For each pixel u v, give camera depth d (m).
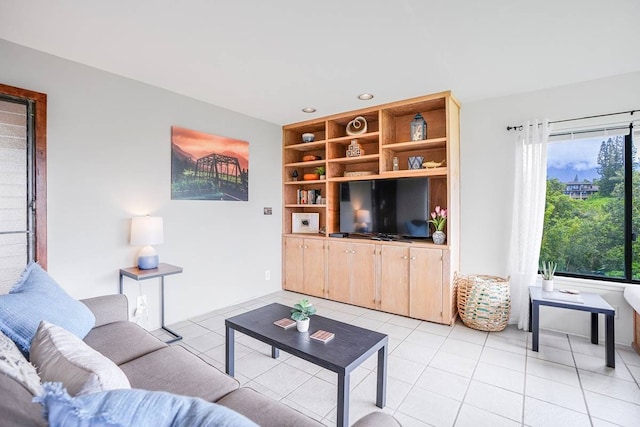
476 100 3.42
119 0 1.75
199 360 1.64
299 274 4.34
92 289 2.62
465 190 3.50
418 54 2.40
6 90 2.16
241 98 3.38
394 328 3.13
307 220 4.62
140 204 2.93
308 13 1.89
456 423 1.78
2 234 2.16
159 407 0.67
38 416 0.77
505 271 3.31
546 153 3.00
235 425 0.63
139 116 2.92
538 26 2.02
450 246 3.20
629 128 2.79
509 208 3.28
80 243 2.55
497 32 2.10
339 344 1.82
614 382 2.17
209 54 2.40
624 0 1.75
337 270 3.97
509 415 1.84
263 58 2.47
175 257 3.21
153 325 3.05
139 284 2.95
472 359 2.50
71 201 2.50
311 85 3.02
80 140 2.55
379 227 3.76
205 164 3.47
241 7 1.82
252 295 4.05
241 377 2.24
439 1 1.77
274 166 4.37
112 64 2.57
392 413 1.86
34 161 2.29
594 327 2.78
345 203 4.04
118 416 0.63
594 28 2.04
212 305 3.56
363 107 3.68
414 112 3.73
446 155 3.27
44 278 1.77
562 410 1.88
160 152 3.08
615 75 2.78
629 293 2.60
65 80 2.47
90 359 0.97
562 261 3.13
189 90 3.15
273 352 2.50
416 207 3.50
